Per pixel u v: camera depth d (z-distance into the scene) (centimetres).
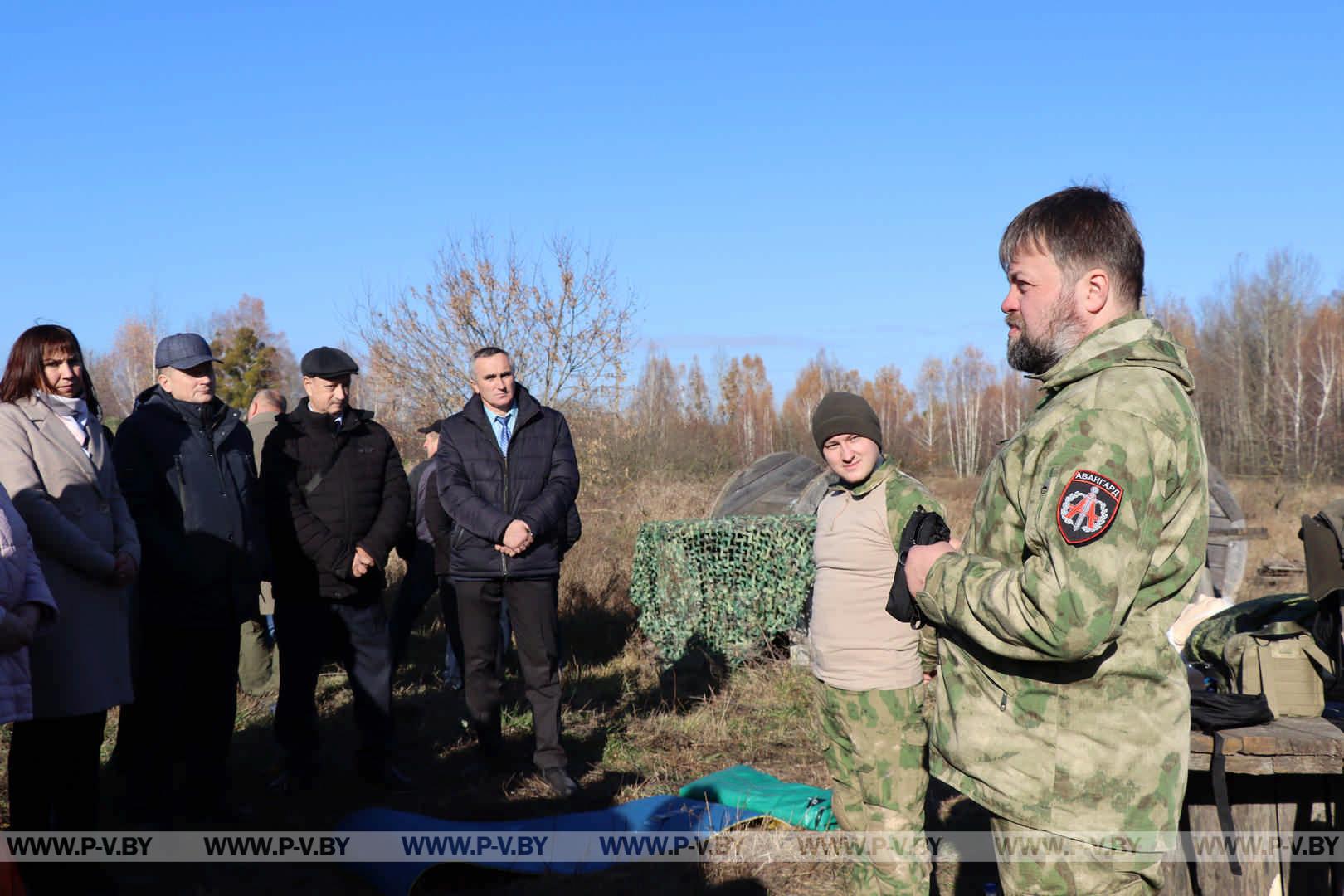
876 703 314
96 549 361
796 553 721
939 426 6988
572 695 690
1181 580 192
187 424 446
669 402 2305
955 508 1492
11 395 366
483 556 500
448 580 672
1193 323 5562
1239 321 4769
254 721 618
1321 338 4606
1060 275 201
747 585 739
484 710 518
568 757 555
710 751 565
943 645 212
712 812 444
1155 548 183
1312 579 316
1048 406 196
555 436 512
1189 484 190
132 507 428
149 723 440
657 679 741
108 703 364
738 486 892
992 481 202
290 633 488
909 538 218
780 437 4403
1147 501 179
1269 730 294
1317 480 3459
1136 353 191
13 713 304
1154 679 190
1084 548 174
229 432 462
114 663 370
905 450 5225
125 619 382
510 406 514
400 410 1691
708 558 756
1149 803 187
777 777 513
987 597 186
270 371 5112
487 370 500
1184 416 188
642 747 570
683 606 759
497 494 497
